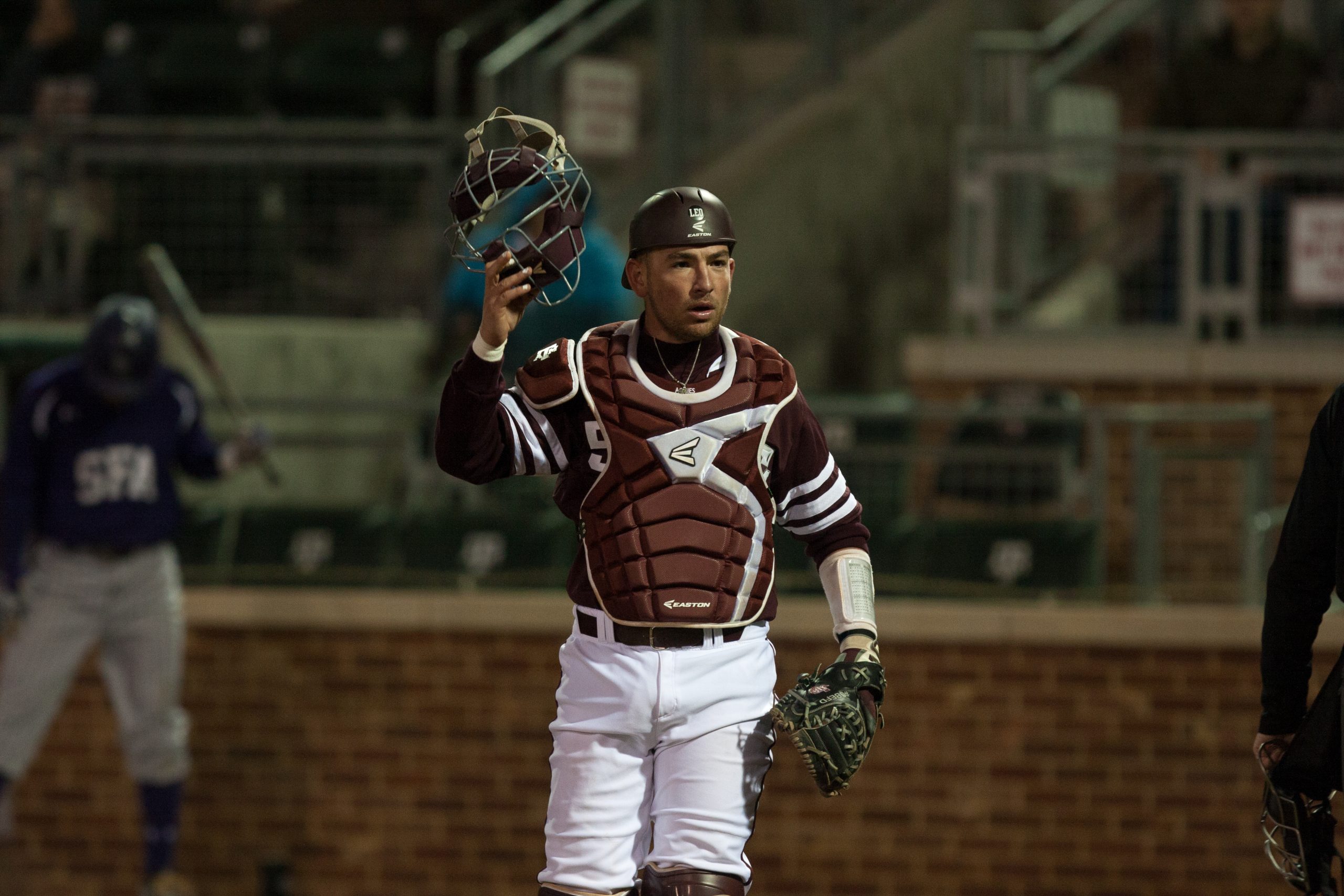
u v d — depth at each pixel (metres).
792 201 32.44
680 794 10.29
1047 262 30.25
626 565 10.17
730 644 10.34
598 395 10.15
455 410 9.92
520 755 23.23
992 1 34.25
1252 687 22.34
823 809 22.77
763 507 10.32
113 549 21.39
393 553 24.25
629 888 10.38
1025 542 23.17
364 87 36.75
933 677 22.73
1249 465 23.34
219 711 23.67
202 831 23.64
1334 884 10.95
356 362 29.14
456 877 23.28
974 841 22.61
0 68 39.16
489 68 30.50
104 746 23.88
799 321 32.59
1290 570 10.55
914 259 33.09
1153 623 22.38
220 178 30.30
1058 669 22.59
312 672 23.59
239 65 36.78
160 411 21.69
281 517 24.53
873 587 10.71
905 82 33.41
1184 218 27.14
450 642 23.41
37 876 23.81
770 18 34.19
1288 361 26.25
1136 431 23.34
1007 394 25.69
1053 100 30.30
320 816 23.52
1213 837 22.36
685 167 32.31
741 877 10.39
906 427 25.00
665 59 32.19
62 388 21.22
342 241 30.58
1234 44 28.41
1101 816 22.48
